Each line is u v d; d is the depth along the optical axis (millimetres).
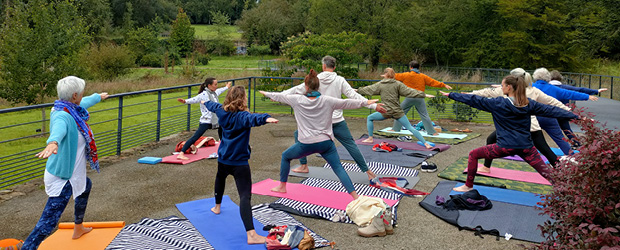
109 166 6953
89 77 25531
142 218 4734
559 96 6664
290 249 3881
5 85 17094
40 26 17250
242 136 4102
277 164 7113
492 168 6613
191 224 4488
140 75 36844
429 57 39750
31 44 17094
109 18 67875
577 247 2670
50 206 3607
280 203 5039
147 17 79312
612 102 15609
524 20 30609
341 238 4211
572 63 30484
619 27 18172
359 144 8570
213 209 4785
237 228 4371
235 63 57156
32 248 3553
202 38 72125
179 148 7730
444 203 4984
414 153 7641
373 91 8289
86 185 3988
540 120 6594
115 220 4668
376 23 31969
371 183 5781
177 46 56531
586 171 2773
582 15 26391
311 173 6430
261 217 4637
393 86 8117
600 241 2508
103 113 18047
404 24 32156
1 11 39375
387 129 10250
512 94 4910
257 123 3916
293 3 73125
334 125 5648
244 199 4062
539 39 31719
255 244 3986
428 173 6551
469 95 5031
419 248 3996
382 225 4258
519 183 5859
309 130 4941
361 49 31625
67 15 18516
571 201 2908
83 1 64438
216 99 7125
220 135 5320
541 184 5809
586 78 23281
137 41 54531
